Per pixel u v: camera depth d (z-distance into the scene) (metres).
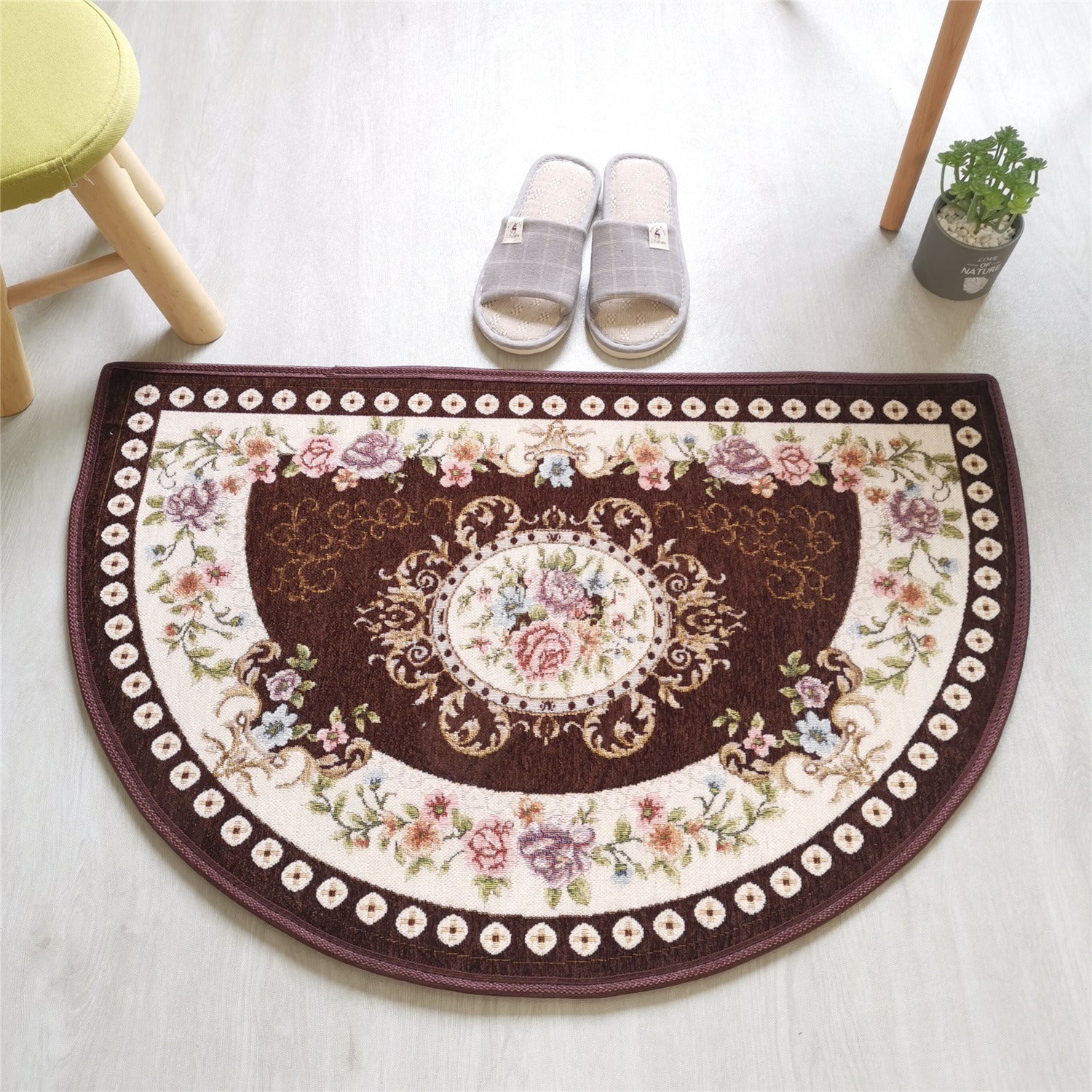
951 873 1.19
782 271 1.58
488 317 1.52
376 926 1.18
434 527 1.39
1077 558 1.36
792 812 1.23
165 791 1.24
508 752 1.26
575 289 1.52
